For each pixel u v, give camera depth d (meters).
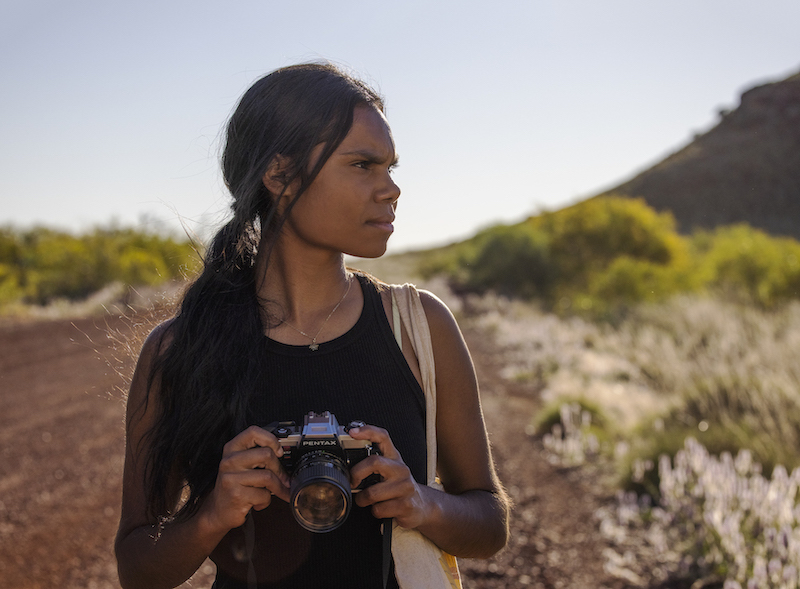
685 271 19.61
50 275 22.61
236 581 1.27
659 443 5.39
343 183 1.21
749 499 4.01
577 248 25.48
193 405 1.21
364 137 1.21
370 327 1.33
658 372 9.60
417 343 1.34
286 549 1.24
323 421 1.12
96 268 22.72
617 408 7.87
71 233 30.27
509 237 25.52
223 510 1.08
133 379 1.32
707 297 14.48
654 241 24.80
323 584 1.25
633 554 4.05
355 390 1.29
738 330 10.16
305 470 1.05
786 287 14.50
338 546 1.25
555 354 11.77
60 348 11.89
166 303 1.53
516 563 3.97
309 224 1.24
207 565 3.96
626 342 12.24
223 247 1.33
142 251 24.69
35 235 30.47
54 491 5.24
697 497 4.42
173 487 1.33
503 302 21.91
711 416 6.27
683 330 11.44
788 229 48.34
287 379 1.28
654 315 14.05
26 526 4.57
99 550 4.21
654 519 4.51
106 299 19.00
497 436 7.04
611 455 6.07
